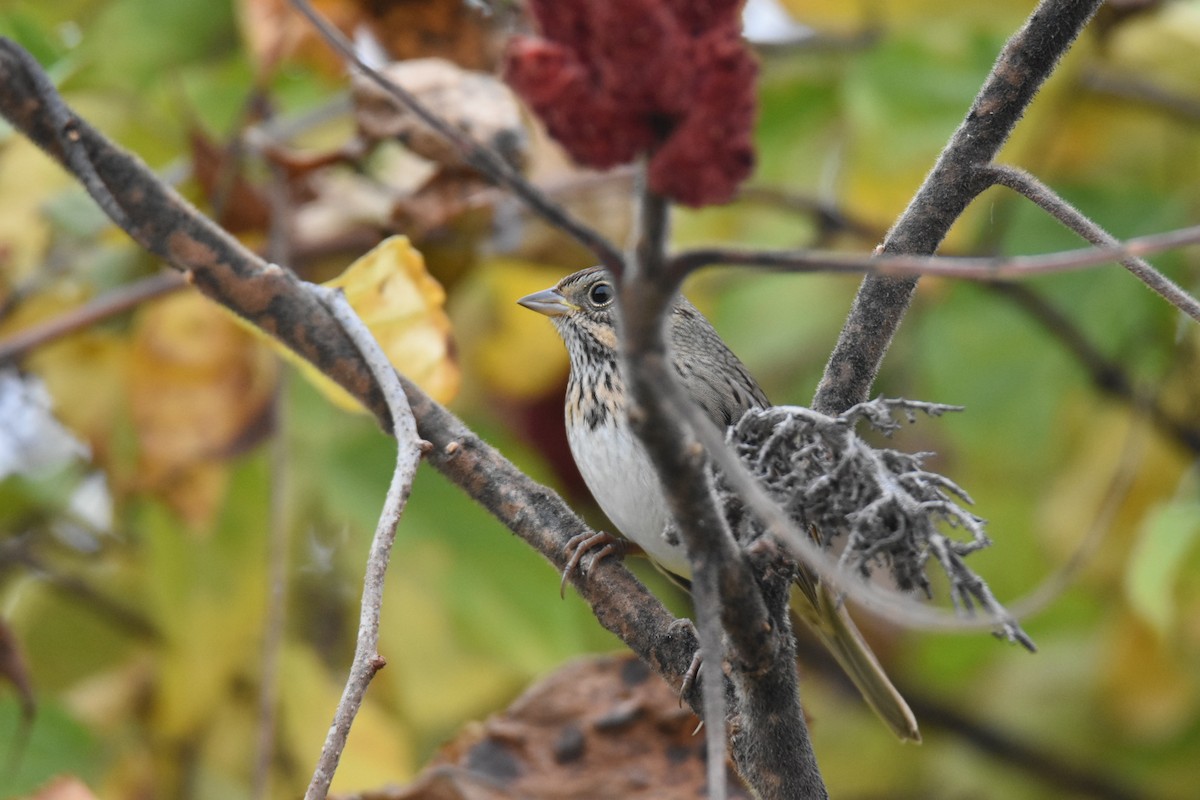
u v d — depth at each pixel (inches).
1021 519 378.0
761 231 391.9
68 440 376.8
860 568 148.2
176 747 323.0
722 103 110.1
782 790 170.4
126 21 343.9
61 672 348.8
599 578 202.8
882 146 338.3
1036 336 364.8
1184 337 370.0
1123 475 316.8
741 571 149.1
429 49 345.7
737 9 112.9
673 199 113.4
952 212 179.2
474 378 372.5
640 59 109.8
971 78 336.2
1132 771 394.6
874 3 371.9
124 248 344.5
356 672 164.9
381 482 317.7
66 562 364.8
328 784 159.8
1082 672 397.7
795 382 412.2
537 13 114.3
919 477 151.8
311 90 363.6
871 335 175.9
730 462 122.6
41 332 304.8
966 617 132.9
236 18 349.1
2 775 297.4
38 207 325.4
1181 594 332.5
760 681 163.9
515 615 314.3
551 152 344.5
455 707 335.6
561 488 383.6
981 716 404.5
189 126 302.8
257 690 319.3
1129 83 367.2
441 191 305.3
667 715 239.9
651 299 118.0
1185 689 367.6
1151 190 368.2
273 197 309.4
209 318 318.3
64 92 339.9
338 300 200.4
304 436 320.8
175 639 317.4
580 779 238.1
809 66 378.0
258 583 316.8
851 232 371.9
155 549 319.3
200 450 316.5
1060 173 381.4
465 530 315.3
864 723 411.8
